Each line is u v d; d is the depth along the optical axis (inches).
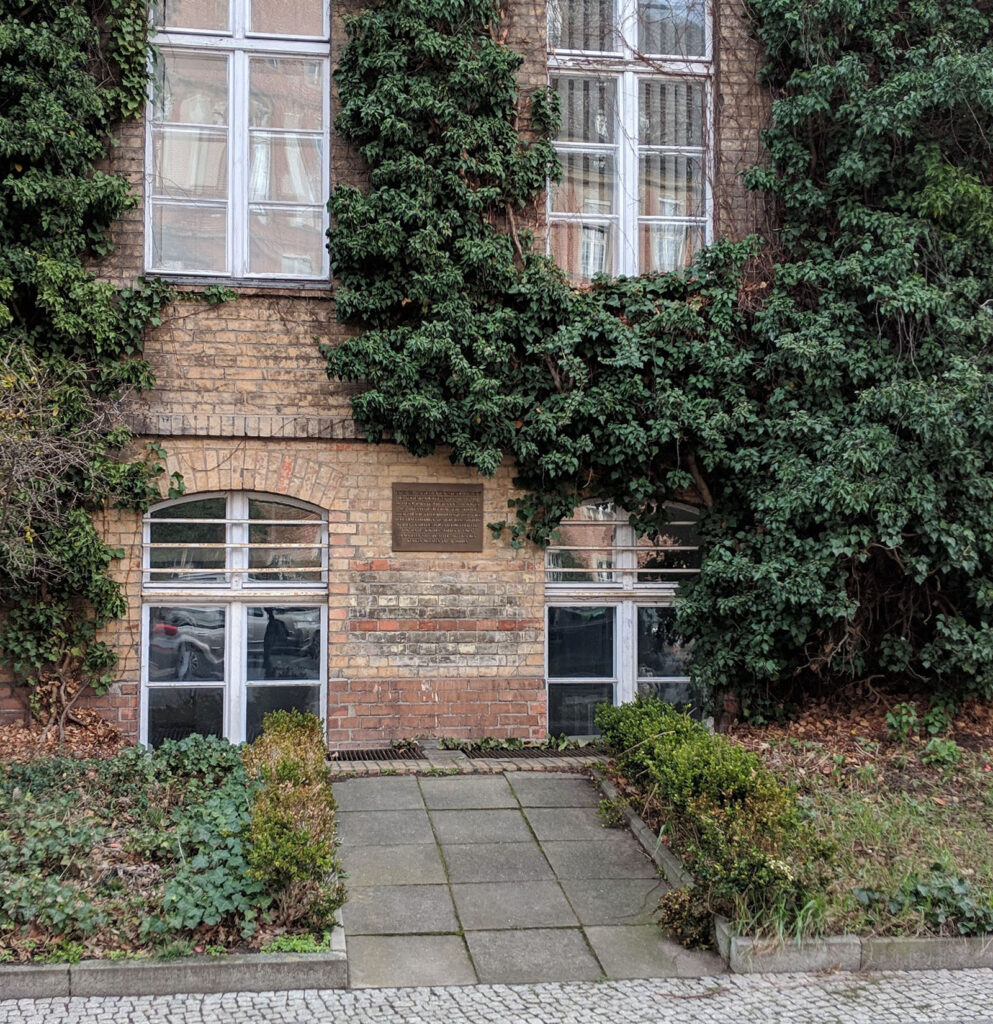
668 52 386.6
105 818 255.9
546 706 364.2
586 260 382.3
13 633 330.6
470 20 348.8
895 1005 194.7
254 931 203.5
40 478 283.4
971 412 322.0
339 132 354.3
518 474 362.0
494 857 257.1
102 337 330.3
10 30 314.8
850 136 348.8
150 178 353.4
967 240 341.4
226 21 360.2
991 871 235.6
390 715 355.9
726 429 346.3
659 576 378.6
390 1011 188.1
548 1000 193.8
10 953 193.0
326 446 354.6
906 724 334.0
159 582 350.9
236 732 354.3
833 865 232.4
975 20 347.9
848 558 335.6
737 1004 193.6
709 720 374.6
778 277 351.3
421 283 338.3
